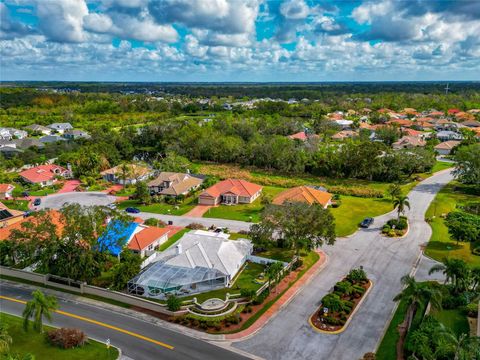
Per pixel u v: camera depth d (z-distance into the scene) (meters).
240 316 47.25
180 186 99.38
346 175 118.38
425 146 145.38
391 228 74.81
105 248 55.97
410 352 38.91
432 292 40.81
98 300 51.56
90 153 119.81
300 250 65.25
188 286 53.56
